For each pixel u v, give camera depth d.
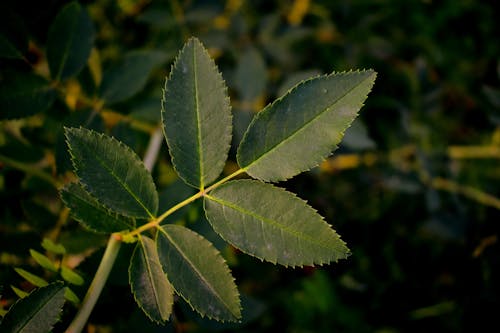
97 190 0.18
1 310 0.19
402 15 0.47
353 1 0.44
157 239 0.18
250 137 0.18
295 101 0.17
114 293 0.23
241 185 0.18
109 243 0.20
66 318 0.21
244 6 0.42
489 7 0.47
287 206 0.17
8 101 0.23
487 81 0.46
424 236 0.40
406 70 0.44
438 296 0.38
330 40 0.43
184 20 0.35
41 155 0.26
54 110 0.25
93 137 0.18
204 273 0.18
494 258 0.33
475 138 0.45
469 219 0.35
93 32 0.24
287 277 0.40
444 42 0.47
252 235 0.18
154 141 0.28
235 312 0.18
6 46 0.23
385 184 0.38
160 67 0.36
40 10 0.25
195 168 0.18
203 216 0.22
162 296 0.18
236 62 0.38
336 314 0.39
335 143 0.17
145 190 0.18
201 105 0.18
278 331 0.39
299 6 0.41
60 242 0.22
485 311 0.34
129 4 0.36
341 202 0.40
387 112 0.43
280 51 0.37
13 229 0.25
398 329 0.39
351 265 0.40
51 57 0.23
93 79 0.25
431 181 0.37
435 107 0.39
